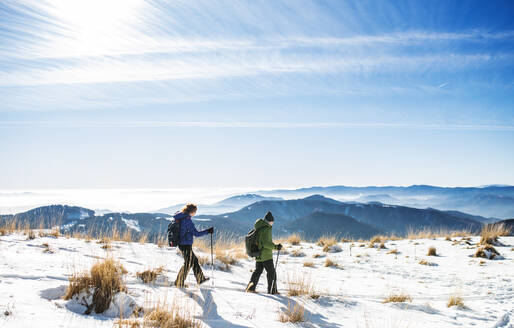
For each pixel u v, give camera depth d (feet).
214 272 27.20
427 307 21.07
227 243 42.68
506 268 35.40
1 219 34.60
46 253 23.31
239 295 19.35
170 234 19.72
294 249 50.47
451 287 28.04
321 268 36.50
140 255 28.86
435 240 56.95
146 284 18.65
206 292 18.88
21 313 11.45
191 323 13.08
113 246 31.50
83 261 21.33
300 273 32.55
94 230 36.27
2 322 10.39
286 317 15.81
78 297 13.88
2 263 18.34
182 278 19.22
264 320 15.21
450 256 43.11
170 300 16.10
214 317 14.82
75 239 32.81
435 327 17.06
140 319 12.87
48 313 12.06
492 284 28.84
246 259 36.45
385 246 52.37
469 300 23.91
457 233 62.64
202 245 38.81
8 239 27.91
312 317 16.84
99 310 13.55
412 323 17.40
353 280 30.37
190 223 19.99
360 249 50.90
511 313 20.57
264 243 20.95
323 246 54.24
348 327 15.87
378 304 21.33
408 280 31.04
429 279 31.50
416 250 48.37
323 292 23.44
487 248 42.86
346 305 20.22
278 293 21.25
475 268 35.94
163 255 30.30
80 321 11.88
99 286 14.49
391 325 16.70
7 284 14.58
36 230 34.17
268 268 21.11
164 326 12.21
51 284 15.23
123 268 20.67
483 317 19.66
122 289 15.43
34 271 17.34
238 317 15.16
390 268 36.78
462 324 18.03
